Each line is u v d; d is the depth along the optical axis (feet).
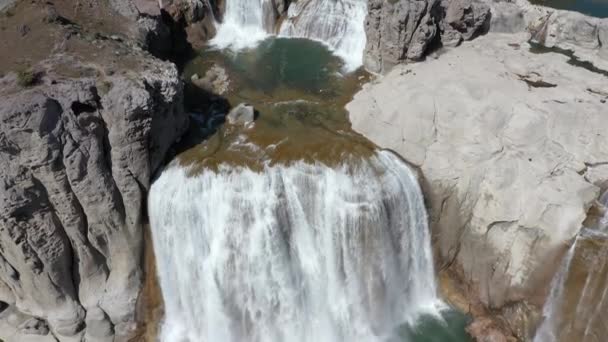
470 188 104.17
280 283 102.06
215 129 114.01
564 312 96.84
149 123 91.56
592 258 92.02
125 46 112.88
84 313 99.55
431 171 107.04
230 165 102.47
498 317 104.99
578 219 93.61
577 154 99.91
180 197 98.73
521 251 100.42
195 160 103.96
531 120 102.22
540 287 99.19
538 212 97.25
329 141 110.11
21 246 86.74
